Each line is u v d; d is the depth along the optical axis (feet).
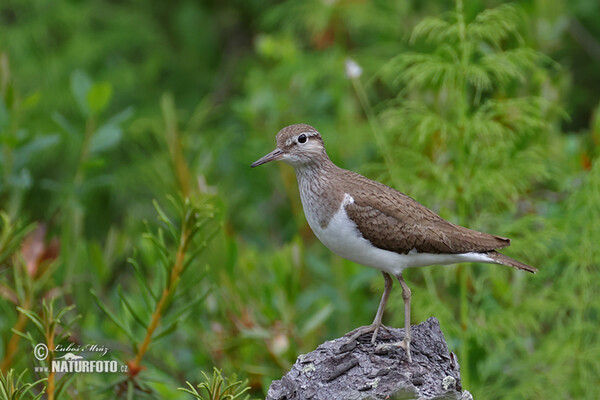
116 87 64.64
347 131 53.52
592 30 65.21
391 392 25.86
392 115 40.45
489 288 42.78
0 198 39.50
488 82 36.65
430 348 28.76
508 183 38.37
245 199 56.13
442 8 56.85
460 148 37.68
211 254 36.22
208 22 68.74
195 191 37.04
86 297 37.50
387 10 60.13
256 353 38.78
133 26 67.62
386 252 30.81
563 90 45.19
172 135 37.32
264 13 67.41
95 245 36.78
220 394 26.66
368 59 57.06
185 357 40.32
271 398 27.20
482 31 37.27
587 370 40.68
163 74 70.18
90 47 65.72
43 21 65.87
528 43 45.93
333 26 58.39
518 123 39.22
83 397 30.86
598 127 41.24
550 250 43.52
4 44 63.98
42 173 59.41
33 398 26.96
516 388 39.24
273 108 52.11
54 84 63.87
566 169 44.04
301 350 37.37
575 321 39.91
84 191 41.52
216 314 37.73
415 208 31.09
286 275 38.60
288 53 55.77
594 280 40.14
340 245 31.27
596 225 39.01
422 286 44.65
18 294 31.14
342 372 27.07
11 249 31.19
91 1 68.49
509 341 42.80
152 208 61.16
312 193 31.96
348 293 44.98
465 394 25.86
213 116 65.98
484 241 31.42
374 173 49.52
